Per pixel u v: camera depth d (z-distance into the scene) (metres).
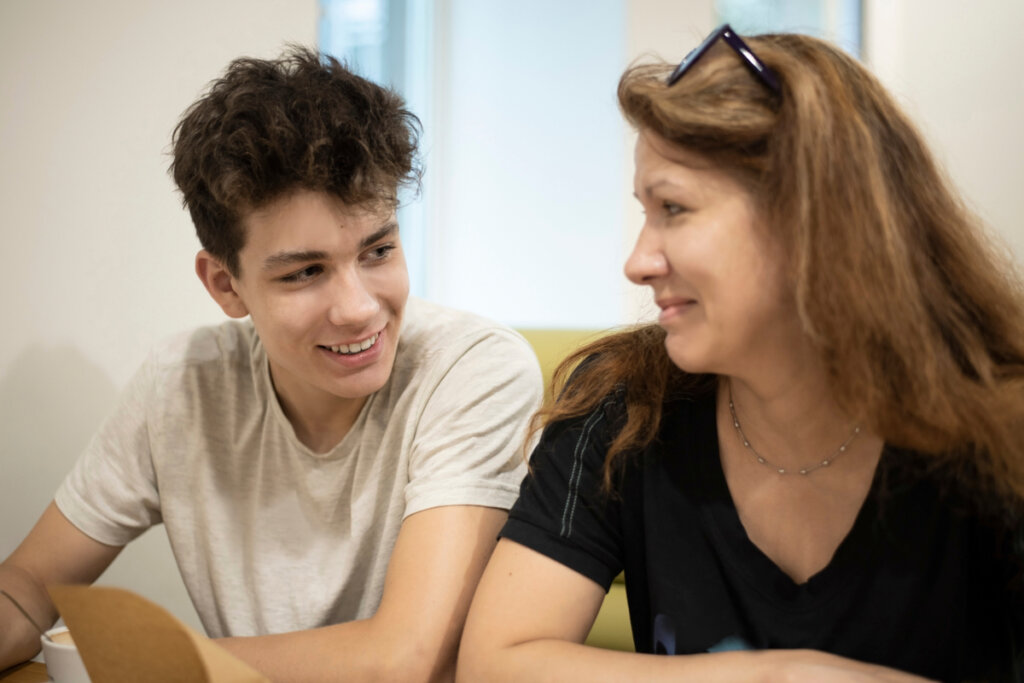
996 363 0.83
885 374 0.77
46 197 1.71
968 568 0.84
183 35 1.87
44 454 1.73
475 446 1.12
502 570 0.94
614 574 0.98
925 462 0.83
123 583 1.82
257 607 1.25
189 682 0.67
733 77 0.78
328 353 1.10
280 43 1.99
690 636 0.90
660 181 0.79
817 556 0.87
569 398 1.01
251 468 1.29
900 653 0.84
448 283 3.53
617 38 3.33
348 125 1.02
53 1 1.72
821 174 0.75
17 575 1.22
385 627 1.00
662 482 0.93
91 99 1.77
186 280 1.91
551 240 3.44
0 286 1.64
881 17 2.08
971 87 2.05
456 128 3.47
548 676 0.84
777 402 0.85
